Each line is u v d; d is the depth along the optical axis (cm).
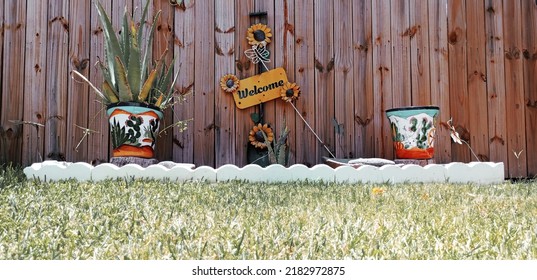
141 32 279
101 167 242
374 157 309
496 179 268
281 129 300
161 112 275
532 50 315
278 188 212
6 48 292
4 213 141
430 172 260
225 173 250
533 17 316
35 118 293
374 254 106
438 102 312
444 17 314
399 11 313
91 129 295
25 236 116
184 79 303
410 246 111
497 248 111
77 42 297
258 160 302
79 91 296
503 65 314
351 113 309
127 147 261
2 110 290
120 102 260
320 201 173
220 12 307
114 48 269
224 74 305
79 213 143
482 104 313
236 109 305
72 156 294
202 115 303
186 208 154
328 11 311
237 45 307
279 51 308
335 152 307
